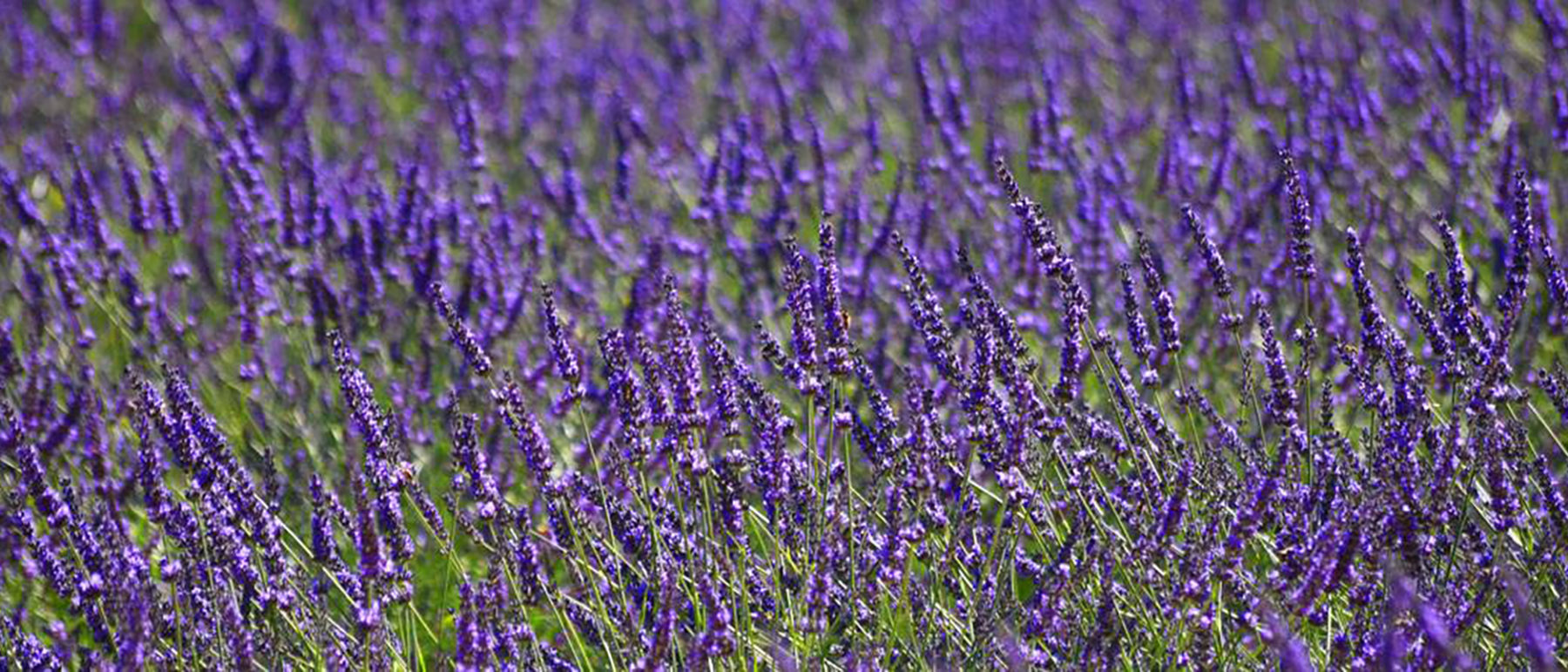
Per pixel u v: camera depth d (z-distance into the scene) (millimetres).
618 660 7547
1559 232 11562
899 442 7598
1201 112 15234
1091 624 7234
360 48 20250
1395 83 15016
